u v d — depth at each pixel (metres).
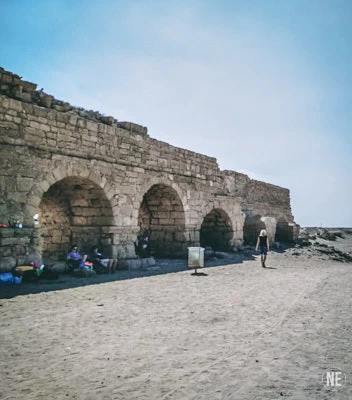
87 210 13.83
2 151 9.83
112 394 3.13
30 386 3.30
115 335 4.89
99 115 13.66
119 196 13.43
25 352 4.20
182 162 17.20
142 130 14.94
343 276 12.15
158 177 15.41
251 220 24.03
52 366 3.78
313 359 3.98
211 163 19.53
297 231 27.45
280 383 3.34
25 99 10.74
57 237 14.58
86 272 10.54
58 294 7.73
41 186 10.68
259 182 28.95
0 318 5.68
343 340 4.68
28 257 9.91
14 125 10.20
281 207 32.72
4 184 9.78
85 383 3.37
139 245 16.27
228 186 24.44
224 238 20.81
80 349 4.32
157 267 13.35
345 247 29.03
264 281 10.23
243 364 3.83
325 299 7.57
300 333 5.02
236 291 8.45
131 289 8.55
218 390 3.20
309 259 19.89
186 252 16.78
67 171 11.50
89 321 5.58
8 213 9.79
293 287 9.15
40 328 5.18
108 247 13.10
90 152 12.45
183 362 3.90
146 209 18.20
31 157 10.51
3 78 10.27
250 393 3.13
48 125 11.13
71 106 12.95
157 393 3.15
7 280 8.83
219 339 4.73
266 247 14.49
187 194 17.28
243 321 5.68
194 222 17.66
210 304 6.97
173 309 6.50
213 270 12.70
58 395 3.12
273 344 4.52
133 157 14.27
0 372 3.63
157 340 4.68
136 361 3.93
